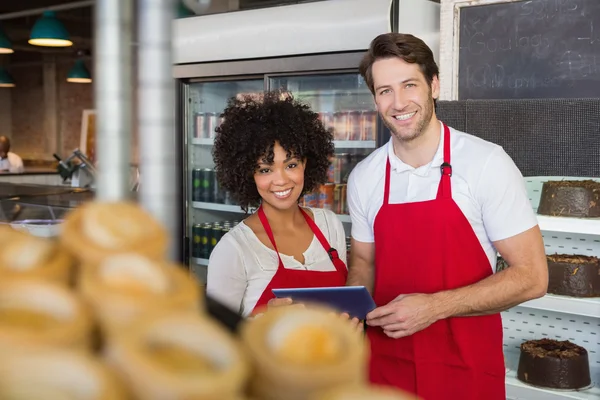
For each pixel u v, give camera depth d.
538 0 2.79
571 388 2.61
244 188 2.04
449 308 1.85
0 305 0.38
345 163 3.55
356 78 3.40
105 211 0.47
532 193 2.89
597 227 2.48
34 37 5.86
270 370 0.36
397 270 2.02
